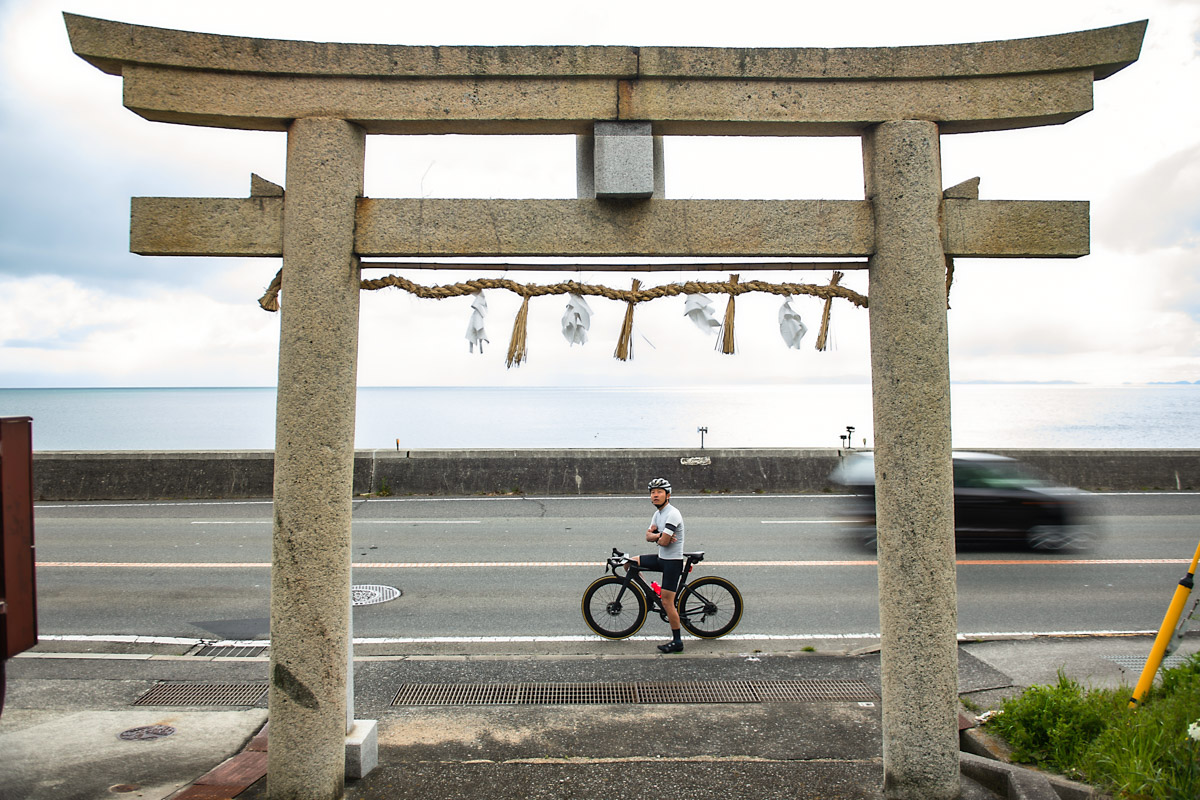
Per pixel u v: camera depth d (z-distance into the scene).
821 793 4.04
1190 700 4.38
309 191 3.76
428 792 4.07
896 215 3.83
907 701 3.77
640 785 4.16
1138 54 3.73
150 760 4.59
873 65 3.87
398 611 8.13
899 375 3.79
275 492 3.74
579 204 3.95
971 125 3.97
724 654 6.83
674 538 6.99
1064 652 6.58
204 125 3.95
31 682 6.04
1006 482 11.03
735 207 3.95
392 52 3.82
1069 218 3.91
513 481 15.47
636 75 3.85
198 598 8.50
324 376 3.73
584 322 4.20
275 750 3.70
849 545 11.07
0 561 3.88
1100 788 3.90
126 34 3.69
